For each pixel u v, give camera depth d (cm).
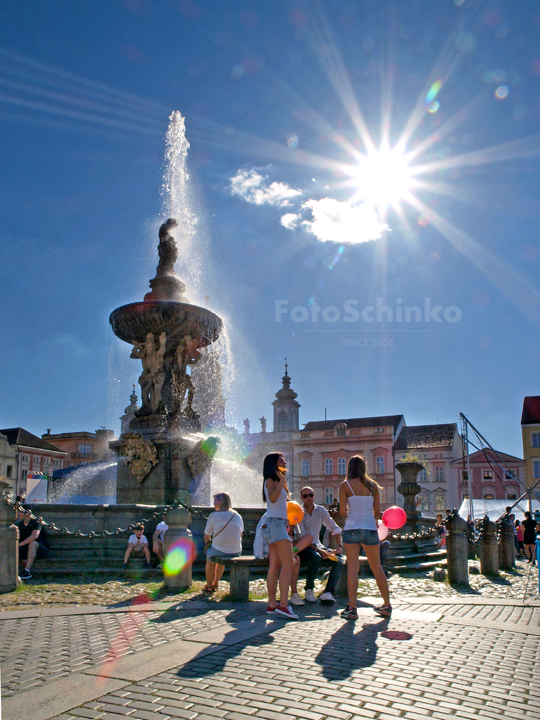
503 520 1393
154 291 1520
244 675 405
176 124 1686
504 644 514
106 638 521
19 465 6259
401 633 546
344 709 345
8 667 429
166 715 333
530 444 5797
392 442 6650
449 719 335
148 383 1460
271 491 651
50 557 1031
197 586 856
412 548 1444
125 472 1405
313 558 750
